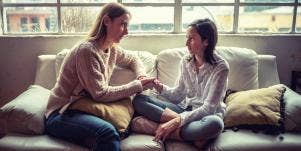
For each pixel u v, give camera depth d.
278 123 1.72
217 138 1.67
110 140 1.52
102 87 1.69
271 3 2.43
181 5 2.38
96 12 2.42
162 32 2.44
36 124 1.68
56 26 2.43
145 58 2.15
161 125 1.69
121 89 1.75
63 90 1.72
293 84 2.47
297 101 1.79
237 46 2.42
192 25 1.75
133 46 2.39
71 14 2.42
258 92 1.89
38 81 2.12
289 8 2.46
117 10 1.74
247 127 1.79
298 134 1.73
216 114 1.76
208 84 1.78
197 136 1.59
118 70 2.04
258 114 1.76
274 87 1.90
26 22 2.42
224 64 1.74
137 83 1.80
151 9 2.41
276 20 2.48
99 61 1.71
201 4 2.41
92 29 1.80
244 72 2.08
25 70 2.40
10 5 2.38
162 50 2.38
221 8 2.43
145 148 1.58
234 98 1.93
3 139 1.63
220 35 2.40
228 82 2.07
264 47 2.43
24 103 1.74
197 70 1.87
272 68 2.18
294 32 2.49
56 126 1.64
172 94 1.96
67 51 2.16
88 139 1.59
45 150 1.55
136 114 1.86
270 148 1.60
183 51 2.16
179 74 1.99
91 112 1.66
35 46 2.36
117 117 1.67
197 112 1.69
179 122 1.67
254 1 2.44
